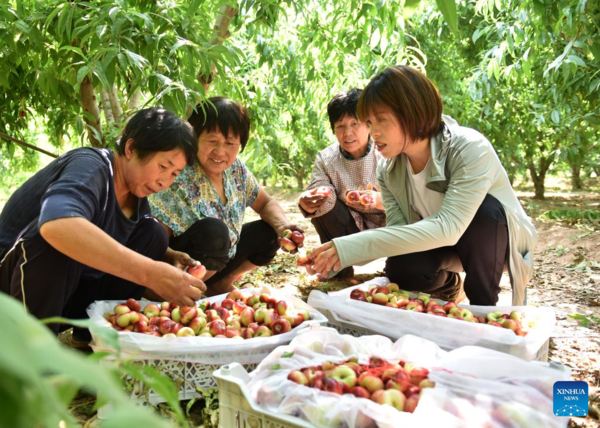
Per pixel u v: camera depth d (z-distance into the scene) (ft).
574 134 27.43
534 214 34.12
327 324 8.89
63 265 7.32
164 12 10.83
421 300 8.81
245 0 12.64
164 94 9.96
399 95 8.42
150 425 1.20
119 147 7.88
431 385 5.54
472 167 8.75
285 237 10.53
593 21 13.28
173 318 8.15
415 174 9.45
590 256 17.88
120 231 8.18
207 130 9.89
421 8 19.08
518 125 34.19
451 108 30.96
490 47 23.45
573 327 10.71
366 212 13.05
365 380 5.65
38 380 1.01
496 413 5.10
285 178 18.84
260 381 5.84
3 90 14.70
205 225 10.06
